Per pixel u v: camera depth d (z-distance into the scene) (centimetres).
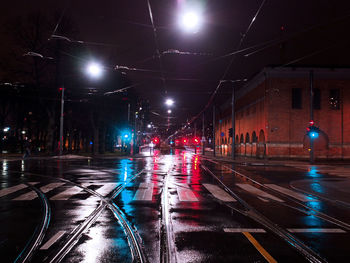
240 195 1171
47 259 510
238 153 5166
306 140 3694
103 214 832
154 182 1544
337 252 553
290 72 3662
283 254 539
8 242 598
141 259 511
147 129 11312
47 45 3631
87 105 4719
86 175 1877
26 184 1434
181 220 772
